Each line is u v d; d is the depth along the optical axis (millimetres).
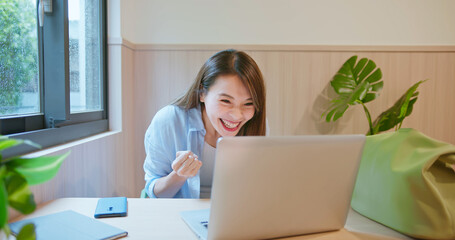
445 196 794
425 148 844
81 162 1476
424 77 2531
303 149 713
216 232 714
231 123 1280
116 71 2176
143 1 2508
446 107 2545
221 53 1275
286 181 722
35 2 1424
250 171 683
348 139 756
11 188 468
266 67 2521
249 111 1273
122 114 2197
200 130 1387
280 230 771
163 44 2492
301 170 728
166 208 994
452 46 2504
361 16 2537
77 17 1770
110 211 932
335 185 782
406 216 803
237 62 1214
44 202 1075
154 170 1413
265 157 685
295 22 2539
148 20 2518
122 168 2180
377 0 2529
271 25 2537
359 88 2154
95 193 1652
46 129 1354
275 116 2551
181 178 1266
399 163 852
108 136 1863
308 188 751
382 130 2373
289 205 748
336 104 2365
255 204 714
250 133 1389
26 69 1364
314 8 2531
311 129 2559
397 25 2539
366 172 946
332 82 2408
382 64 2521
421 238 792
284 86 2533
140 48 2496
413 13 2531
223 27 2531
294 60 2518
